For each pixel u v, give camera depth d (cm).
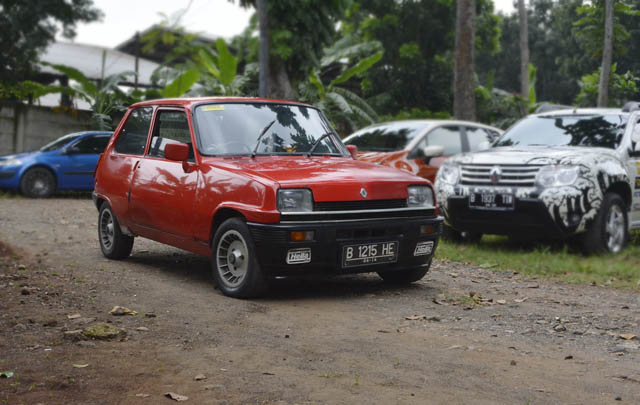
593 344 413
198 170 560
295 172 520
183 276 628
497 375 345
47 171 1481
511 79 4312
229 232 524
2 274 617
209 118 588
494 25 3234
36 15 1883
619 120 852
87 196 1598
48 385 319
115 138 724
